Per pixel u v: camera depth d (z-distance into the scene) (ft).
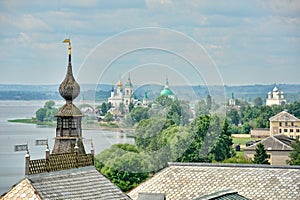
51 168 213.25
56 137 281.33
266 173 272.31
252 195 265.54
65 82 284.82
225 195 236.84
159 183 276.41
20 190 205.87
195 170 278.87
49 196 206.80
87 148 292.40
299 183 266.77
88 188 218.18
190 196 269.85
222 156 478.59
